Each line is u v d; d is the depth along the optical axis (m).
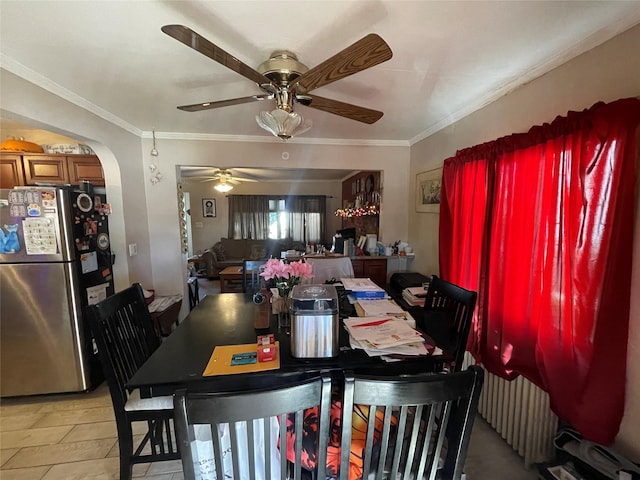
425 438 0.92
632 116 1.07
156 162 2.98
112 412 2.04
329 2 1.09
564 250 1.32
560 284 1.34
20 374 2.11
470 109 2.15
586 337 1.22
